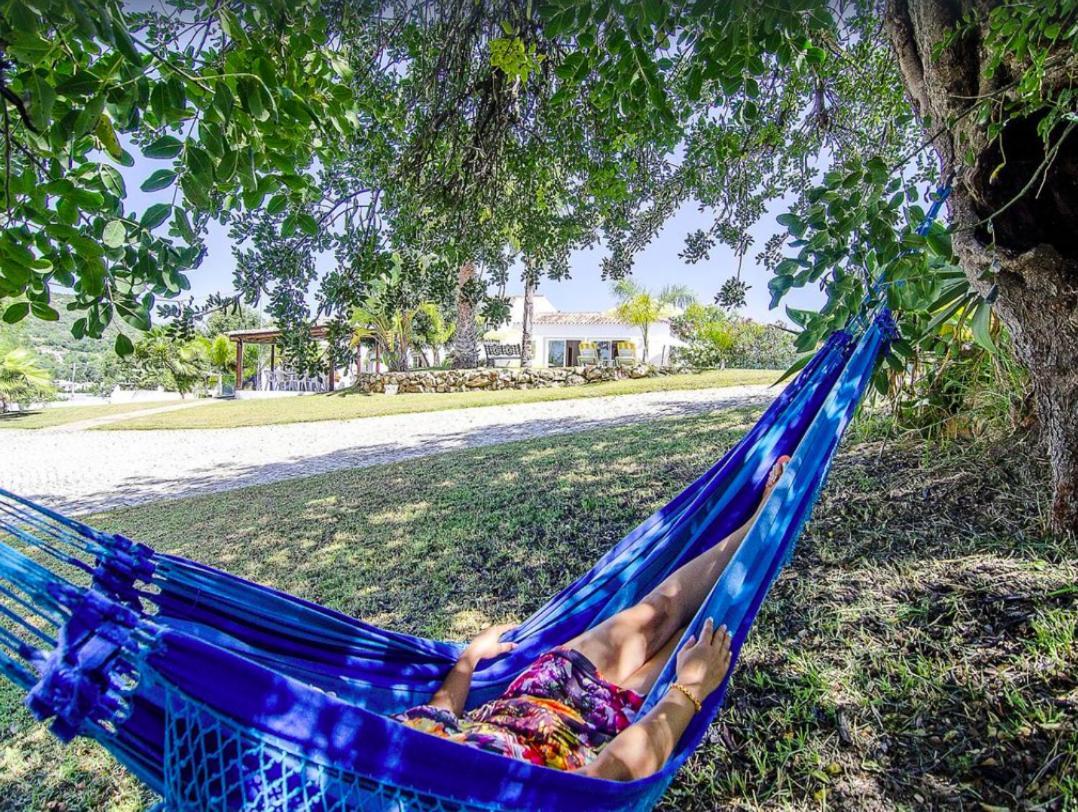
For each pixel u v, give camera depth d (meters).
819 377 3.23
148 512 9.58
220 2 2.51
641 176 6.14
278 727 1.52
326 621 2.38
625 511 6.11
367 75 5.30
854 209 2.50
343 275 4.94
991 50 3.02
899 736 2.75
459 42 5.32
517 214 6.34
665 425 10.61
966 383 5.34
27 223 2.57
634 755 1.95
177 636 1.53
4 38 2.01
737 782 2.72
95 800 3.35
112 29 1.86
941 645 3.13
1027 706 2.68
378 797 1.55
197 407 24.64
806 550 4.29
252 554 6.67
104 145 2.57
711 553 2.87
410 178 5.61
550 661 2.48
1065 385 3.51
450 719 2.31
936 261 3.72
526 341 26.00
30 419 25.31
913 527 4.23
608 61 3.45
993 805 2.38
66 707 1.44
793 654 3.35
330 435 16.27
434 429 15.41
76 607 1.52
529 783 1.68
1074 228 3.30
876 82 6.11
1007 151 3.31
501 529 6.20
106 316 2.81
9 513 1.94
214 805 1.49
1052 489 3.88
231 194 3.00
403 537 6.46
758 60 2.96
